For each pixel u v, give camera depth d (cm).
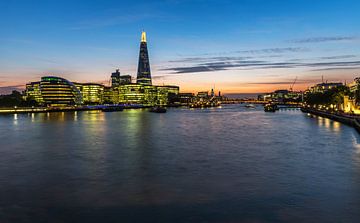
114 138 7019
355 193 2866
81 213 2464
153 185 3177
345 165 4012
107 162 4309
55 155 4884
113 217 2386
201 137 7094
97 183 3266
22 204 2658
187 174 3606
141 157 4656
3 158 4662
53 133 8231
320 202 2647
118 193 2931
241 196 2811
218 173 3641
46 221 2328
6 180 3397
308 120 12312
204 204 2631
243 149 5328
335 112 13925
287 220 2311
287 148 5397
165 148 5494
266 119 13588
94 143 6209
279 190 2970
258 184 3175
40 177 3519
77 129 9388
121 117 16700
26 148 5628
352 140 6328
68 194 2911
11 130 9169
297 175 3516
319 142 6094
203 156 4697
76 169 3894
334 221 2291
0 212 2492
